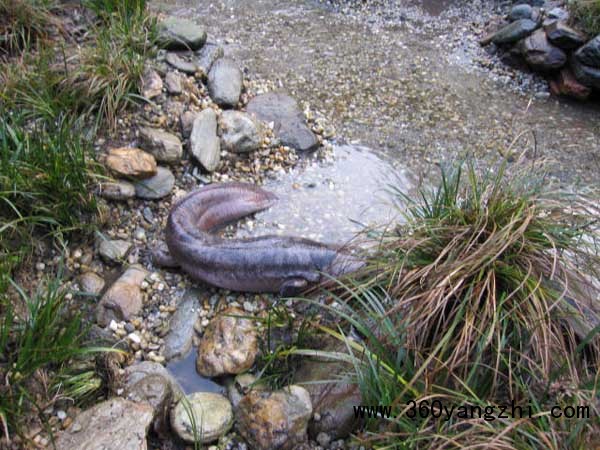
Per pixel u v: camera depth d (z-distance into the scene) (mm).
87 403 857
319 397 871
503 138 1356
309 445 845
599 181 1250
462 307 828
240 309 996
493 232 870
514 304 829
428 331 852
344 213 1160
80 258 1040
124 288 987
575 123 1424
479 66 1577
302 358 925
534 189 950
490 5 1765
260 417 836
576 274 890
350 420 850
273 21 1664
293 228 1127
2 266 913
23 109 1136
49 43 1271
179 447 840
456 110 1427
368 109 1403
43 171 1022
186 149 1206
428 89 1479
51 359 836
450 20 1734
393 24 1707
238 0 1736
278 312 958
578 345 835
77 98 1171
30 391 828
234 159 1236
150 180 1139
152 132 1176
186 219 1047
